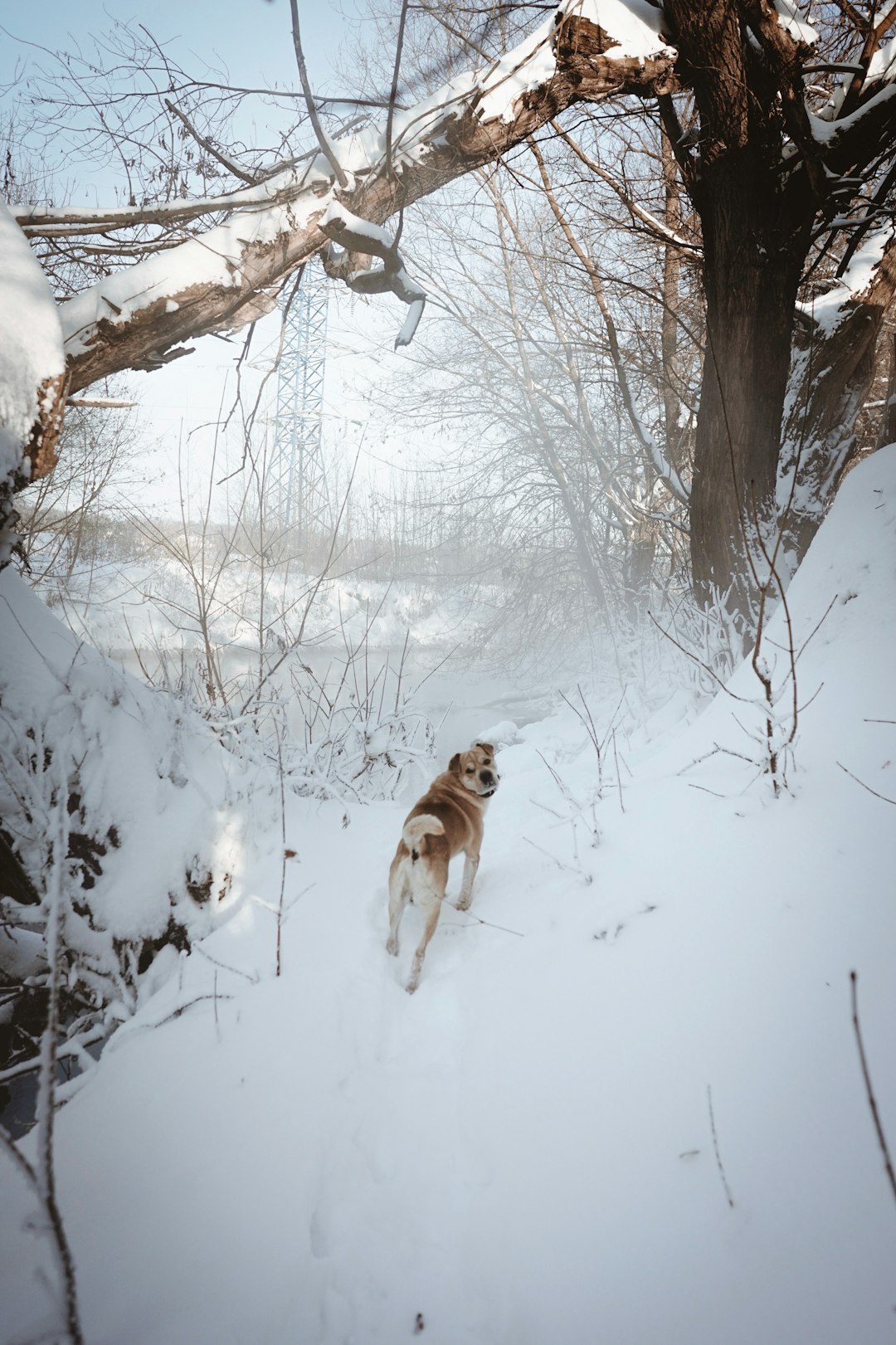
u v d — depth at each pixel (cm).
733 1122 194
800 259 677
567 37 575
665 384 1071
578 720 834
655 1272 171
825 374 749
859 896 236
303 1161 234
